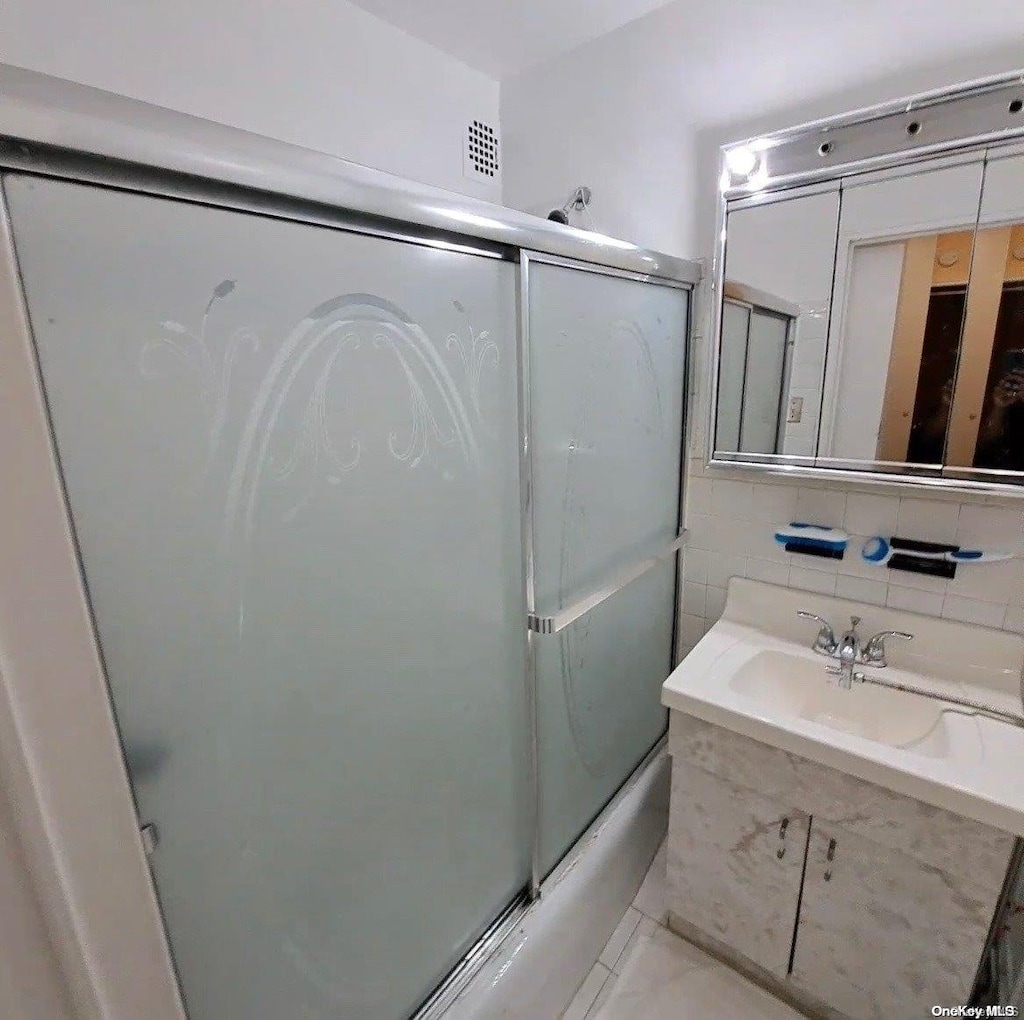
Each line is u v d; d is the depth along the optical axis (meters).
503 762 1.19
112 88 0.97
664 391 1.56
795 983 1.33
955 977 1.09
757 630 1.58
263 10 1.14
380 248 0.78
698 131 1.42
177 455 0.60
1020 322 1.13
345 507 0.79
